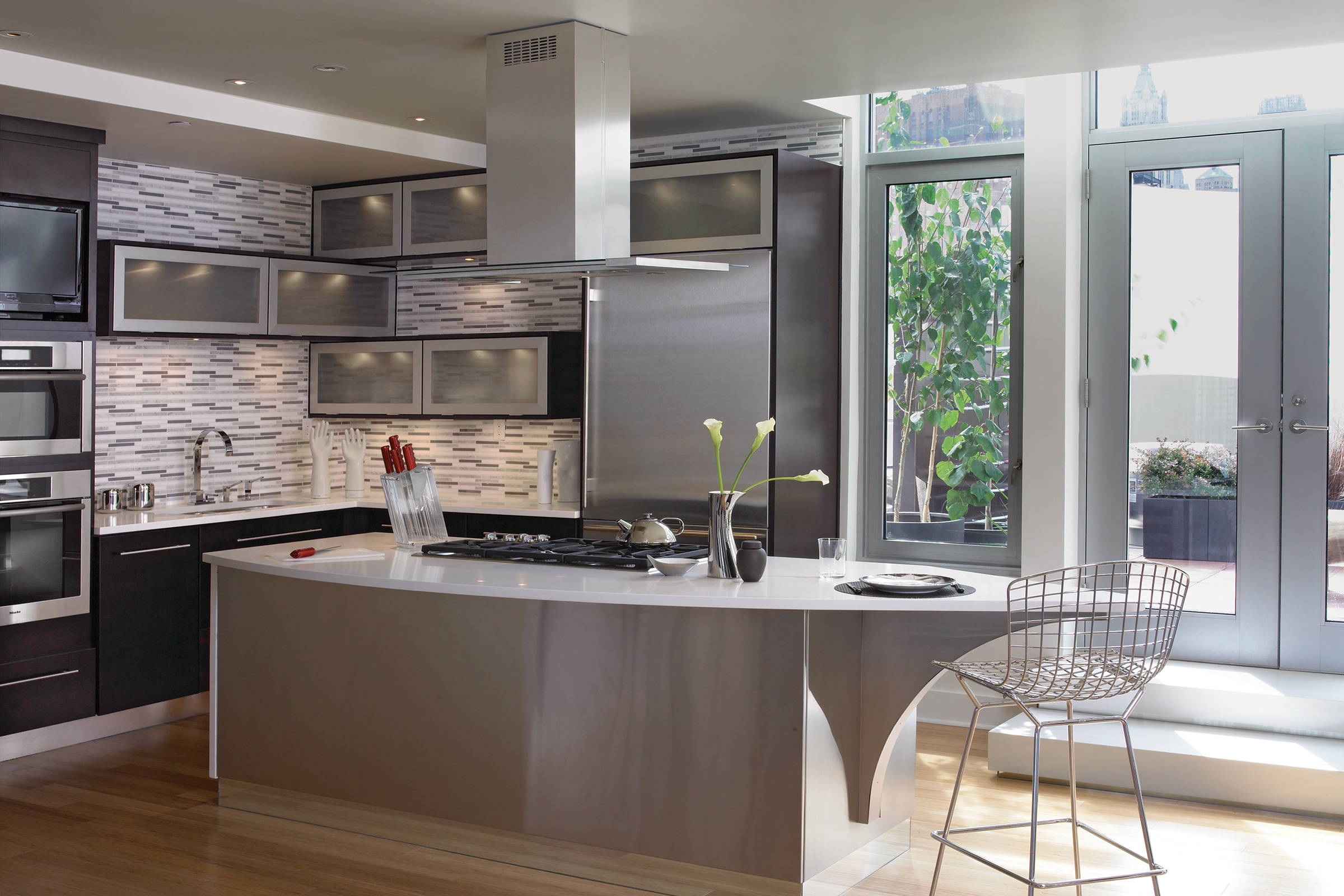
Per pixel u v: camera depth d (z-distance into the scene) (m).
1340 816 4.16
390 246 6.07
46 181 4.75
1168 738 4.57
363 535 4.67
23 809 4.17
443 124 5.43
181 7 3.79
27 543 4.69
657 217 5.29
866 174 5.71
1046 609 3.21
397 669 3.86
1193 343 5.17
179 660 5.23
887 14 3.91
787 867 3.33
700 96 5.10
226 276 5.63
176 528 5.20
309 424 6.55
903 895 3.48
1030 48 4.32
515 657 3.66
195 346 5.96
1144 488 5.28
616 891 3.52
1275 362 5.02
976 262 5.53
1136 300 5.27
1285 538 5.02
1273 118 4.99
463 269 4.25
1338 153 4.90
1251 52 4.36
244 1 3.74
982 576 3.67
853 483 5.71
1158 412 5.24
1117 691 3.11
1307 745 4.47
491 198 4.18
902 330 5.68
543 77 4.05
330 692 3.99
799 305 5.24
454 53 4.33
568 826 3.61
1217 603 5.17
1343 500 4.93
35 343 4.69
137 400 5.71
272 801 4.16
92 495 4.91
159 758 4.77
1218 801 4.33
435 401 6.07
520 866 3.72
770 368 5.01
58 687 4.80
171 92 4.68
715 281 5.12
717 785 3.41
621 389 5.33
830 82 4.83
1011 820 4.13
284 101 4.99
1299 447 4.98
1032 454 5.23
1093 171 5.31
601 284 5.37
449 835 3.85
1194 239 5.16
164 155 5.46
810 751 3.33
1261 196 5.02
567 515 5.53
